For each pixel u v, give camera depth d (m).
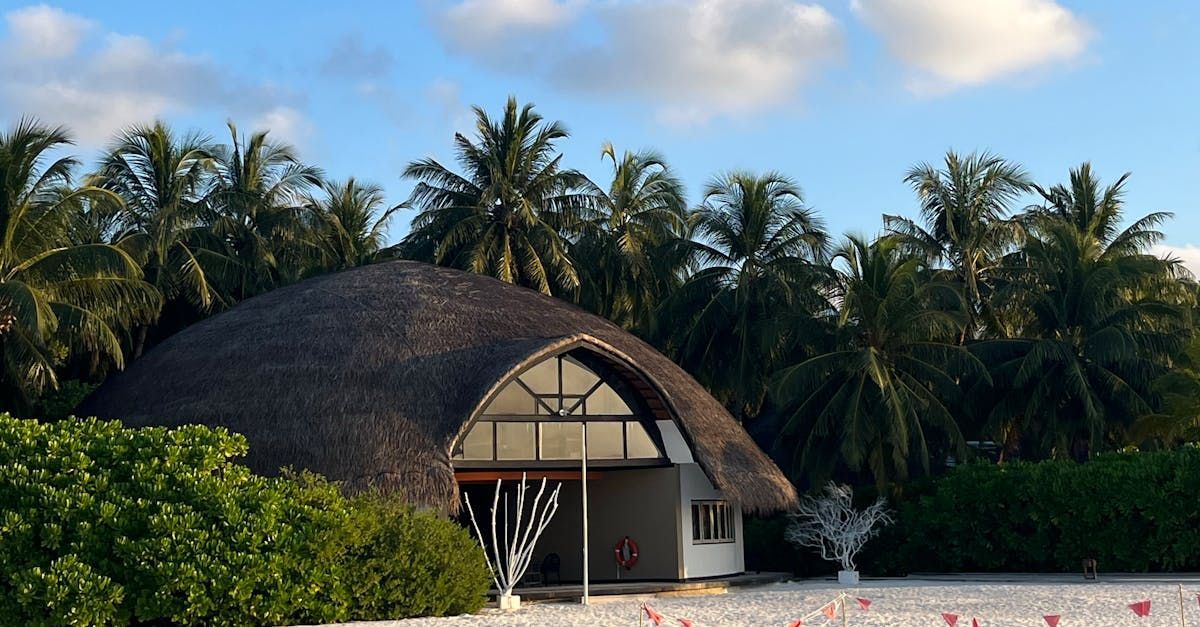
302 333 28.80
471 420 26.30
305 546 21.41
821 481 37.22
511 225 44.16
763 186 44.25
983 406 40.78
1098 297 39.53
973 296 44.72
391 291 30.53
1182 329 40.06
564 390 29.67
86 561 19.95
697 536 31.45
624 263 44.81
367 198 54.56
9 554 19.73
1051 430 39.50
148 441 21.50
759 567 38.44
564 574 33.19
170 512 20.47
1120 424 39.56
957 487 34.62
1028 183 46.50
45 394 34.31
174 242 41.84
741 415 45.16
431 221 44.72
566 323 31.45
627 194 48.78
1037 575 32.75
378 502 23.42
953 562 34.62
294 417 26.58
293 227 45.50
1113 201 48.31
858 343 38.34
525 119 45.19
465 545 24.30
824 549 34.44
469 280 32.47
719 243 44.50
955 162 46.66
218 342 29.80
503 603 25.31
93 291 33.44
